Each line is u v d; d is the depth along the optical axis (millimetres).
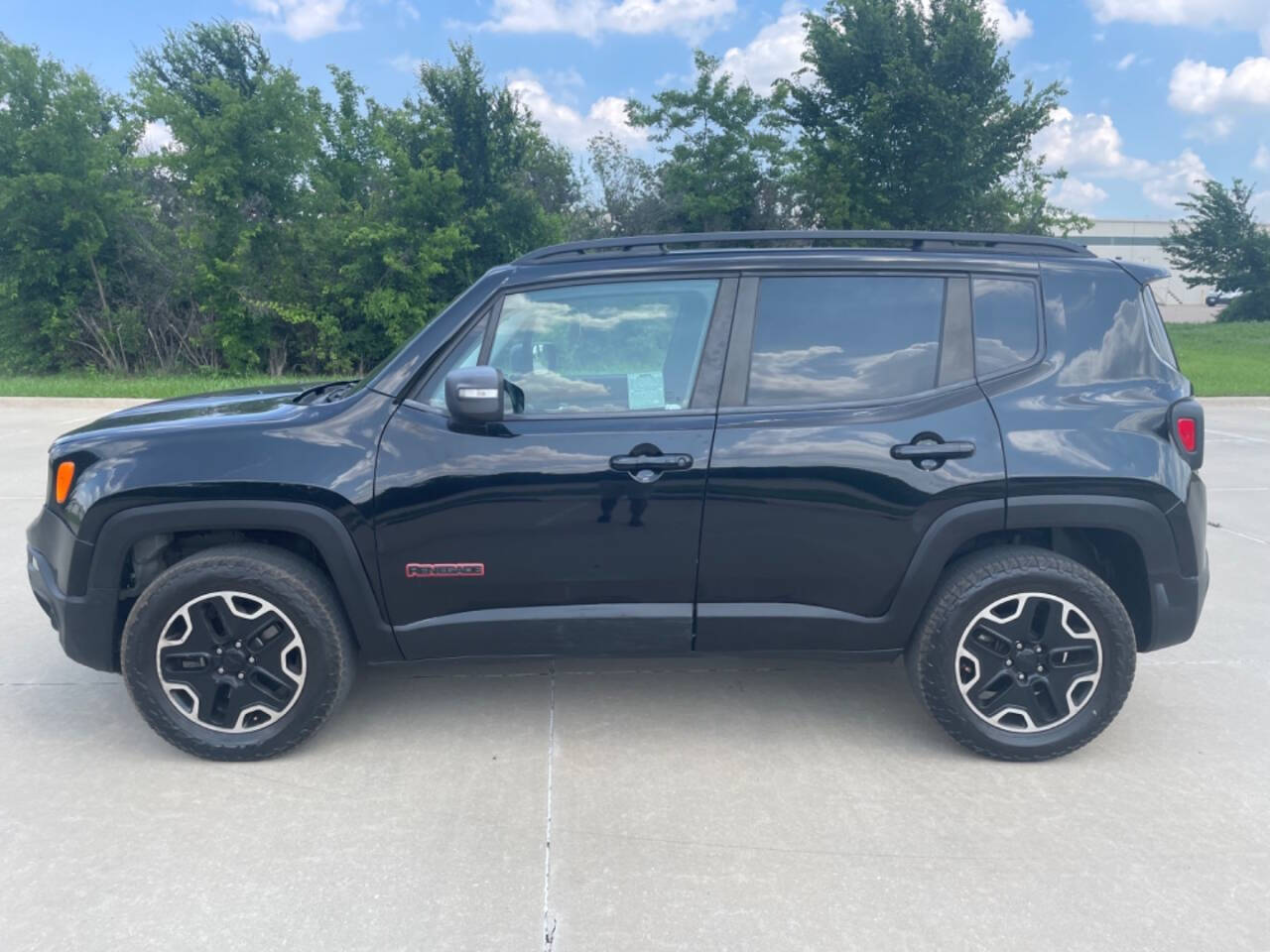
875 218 24812
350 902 2652
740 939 2506
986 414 3355
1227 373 21047
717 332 3436
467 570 3348
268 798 3207
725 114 26391
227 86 21969
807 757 3541
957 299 3475
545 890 2719
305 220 23484
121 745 3596
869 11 23922
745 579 3387
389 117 23844
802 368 3424
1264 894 2713
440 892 2701
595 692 4117
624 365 3449
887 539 3344
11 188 21219
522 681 4227
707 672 4352
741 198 26672
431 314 23438
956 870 2826
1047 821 3104
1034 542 3629
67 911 2609
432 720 3824
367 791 3256
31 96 21641
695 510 3322
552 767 3447
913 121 23734
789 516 3330
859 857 2895
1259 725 3838
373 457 3309
